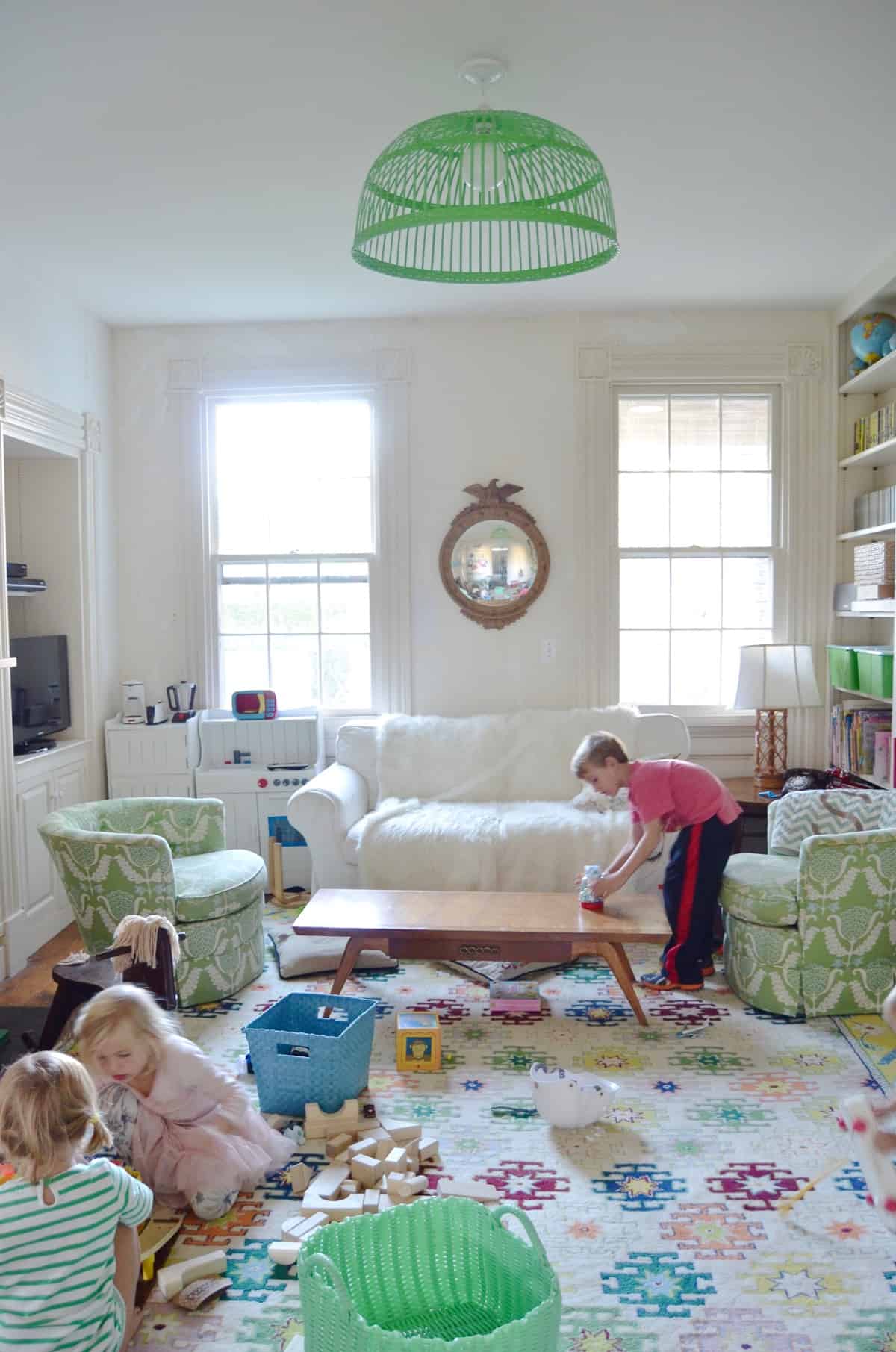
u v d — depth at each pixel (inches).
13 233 151.6
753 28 100.4
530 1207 90.9
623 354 198.1
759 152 128.3
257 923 148.7
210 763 196.5
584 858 164.4
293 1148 100.3
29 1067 66.6
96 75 107.5
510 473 200.4
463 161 105.8
